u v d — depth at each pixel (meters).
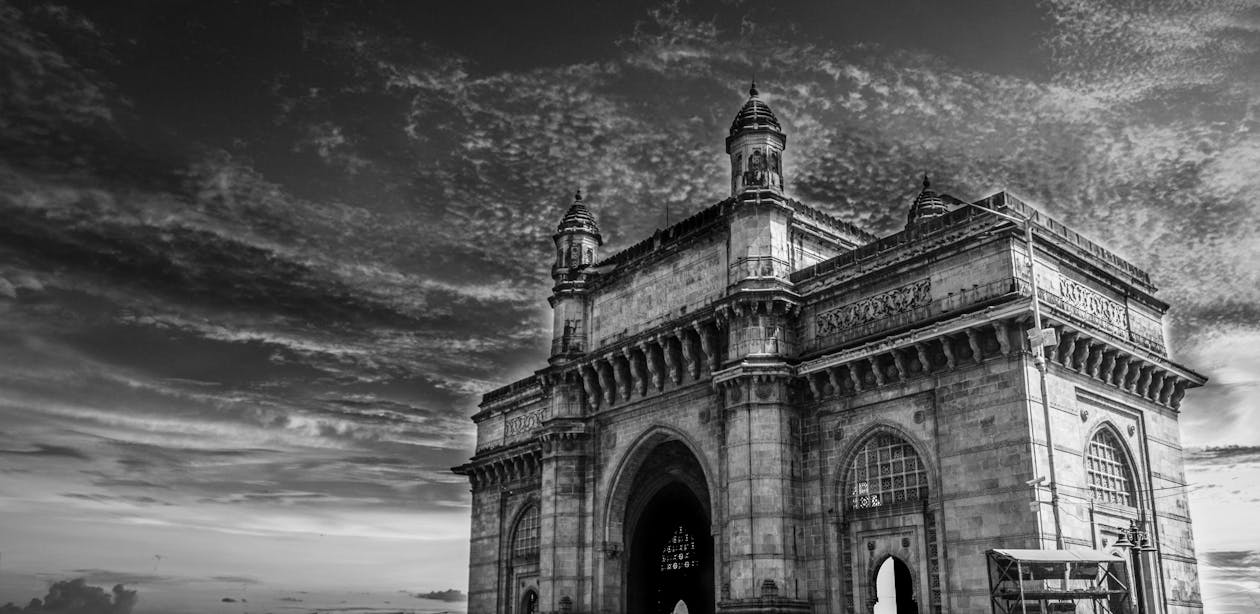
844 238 52.91
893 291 44.06
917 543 40.81
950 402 40.34
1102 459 41.34
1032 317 37.56
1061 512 37.31
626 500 56.16
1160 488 43.59
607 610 54.41
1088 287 42.88
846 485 44.38
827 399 45.66
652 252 55.88
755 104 51.78
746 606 43.72
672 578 59.09
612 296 58.62
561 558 55.94
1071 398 39.81
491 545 74.56
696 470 54.47
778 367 46.09
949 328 39.59
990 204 41.00
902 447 42.47
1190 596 43.28
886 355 42.62
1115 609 36.03
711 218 52.59
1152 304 46.69
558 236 63.53
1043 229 41.16
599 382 57.34
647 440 53.69
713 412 49.75
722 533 47.44
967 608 37.91
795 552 44.47
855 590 42.84
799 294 47.91
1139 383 44.22
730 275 49.53
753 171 50.09
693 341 51.31
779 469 45.12
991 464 38.25
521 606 70.25
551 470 57.84
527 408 74.31
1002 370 38.62
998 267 39.81
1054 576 34.28
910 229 44.03
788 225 49.94
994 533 37.59
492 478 76.25
